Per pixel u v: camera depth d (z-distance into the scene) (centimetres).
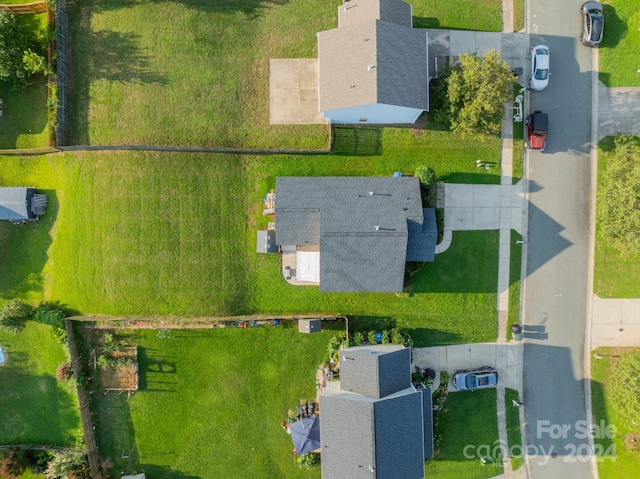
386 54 2948
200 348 3441
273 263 3409
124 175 3388
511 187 3425
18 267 3459
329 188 3120
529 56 3416
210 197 3397
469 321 3441
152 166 3384
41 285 3450
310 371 3431
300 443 3266
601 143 3441
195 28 3400
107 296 3412
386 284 3086
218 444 3469
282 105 3403
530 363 3475
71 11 3400
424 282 3416
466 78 2995
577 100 3438
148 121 3400
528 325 3469
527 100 3428
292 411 3444
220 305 3400
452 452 3466
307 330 3244
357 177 3178
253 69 3403
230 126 3406
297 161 3400
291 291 3412
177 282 3397
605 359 3469
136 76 3403
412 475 2992
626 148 3155
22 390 3484
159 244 3397
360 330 3419
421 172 3225
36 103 3422
